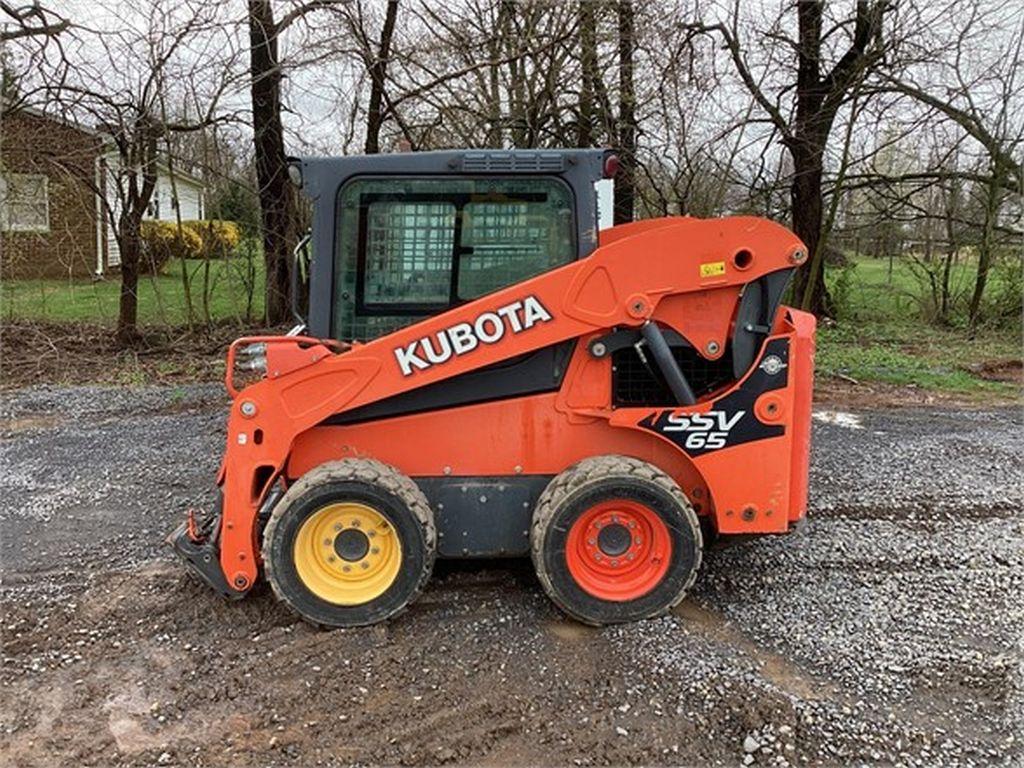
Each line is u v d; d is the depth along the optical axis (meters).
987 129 12.27
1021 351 11.07
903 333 12.54
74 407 7.73
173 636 3.49
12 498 5.25
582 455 3.70
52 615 3.68
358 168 3.61
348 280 3.69
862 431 7.02
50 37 9.27
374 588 3.50
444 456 3.67
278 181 11.33
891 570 4.14
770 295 3.50
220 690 3.11
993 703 3.01
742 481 3.59
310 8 9.96
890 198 13.25
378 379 3.49
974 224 12.99
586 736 2.82
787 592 3.88
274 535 3.44
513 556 3.76
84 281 14.48
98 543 4.52
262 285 12.91
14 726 2.91
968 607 3.74
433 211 3.66
